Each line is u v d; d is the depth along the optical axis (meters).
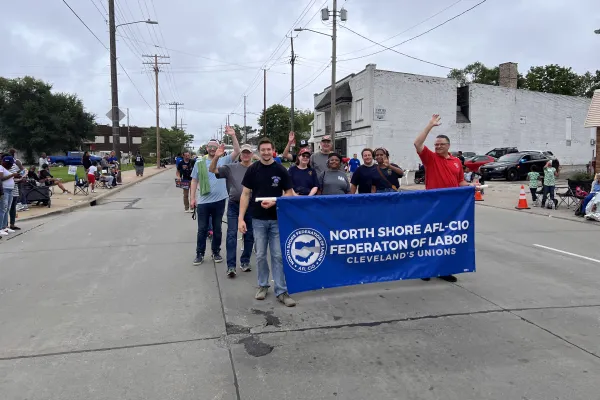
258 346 3.73
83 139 67.94
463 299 4.92
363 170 6.43
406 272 5.19
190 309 4.62
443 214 5.28
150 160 81.88
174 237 8.55
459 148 33.69
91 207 13.61
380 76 30.83
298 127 79.12
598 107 18.50
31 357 3.54
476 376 3.24
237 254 7.18
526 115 36.12
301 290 4.75
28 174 15.34
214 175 6.38
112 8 21.89
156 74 50.78
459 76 64.75
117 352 3.62
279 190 4.80
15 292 5.18
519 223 10.59
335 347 3.71
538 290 5.26
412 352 3.62
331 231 4.82
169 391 3.04
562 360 3.48
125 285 5.45
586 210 11.20
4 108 61.56
